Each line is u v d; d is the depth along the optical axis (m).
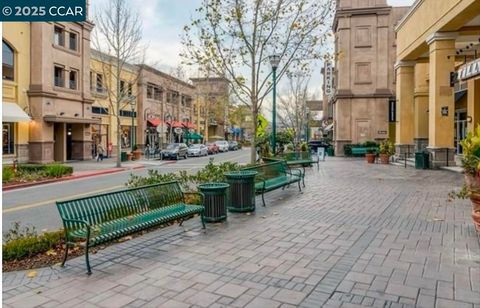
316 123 75.50
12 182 16.23
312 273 5.04
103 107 37.59
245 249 6.09
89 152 33.59
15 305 4.21
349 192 11.90
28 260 5.77
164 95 49.25
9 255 5.71
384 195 11.27
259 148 24.83
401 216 8.38
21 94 26.30
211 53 14.05
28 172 18.09
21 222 9.19
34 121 27.02
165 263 5.49
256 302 4.22
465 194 7.11
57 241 6.35
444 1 17.22
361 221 7.93
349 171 19.03
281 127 57.06
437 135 18.70
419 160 19.36
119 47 27.95
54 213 10.28
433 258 5.55
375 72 34.59
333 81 39.50
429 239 6.53
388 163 24.27
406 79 24.77
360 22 34.72
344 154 34.50
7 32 24.92
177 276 5.00
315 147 41.56
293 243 6.39
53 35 28.45
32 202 12.08
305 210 9.12
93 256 5.86
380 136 34.50
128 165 27.83
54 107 28.53
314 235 6.87
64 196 13.35
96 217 6.03
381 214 8.61
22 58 26.33
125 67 40.22
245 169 9.89
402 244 6.26
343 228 7.36
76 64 31.33
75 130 32.78
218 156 41.25
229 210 8.88
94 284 4.78
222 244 6.38
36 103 27.05
